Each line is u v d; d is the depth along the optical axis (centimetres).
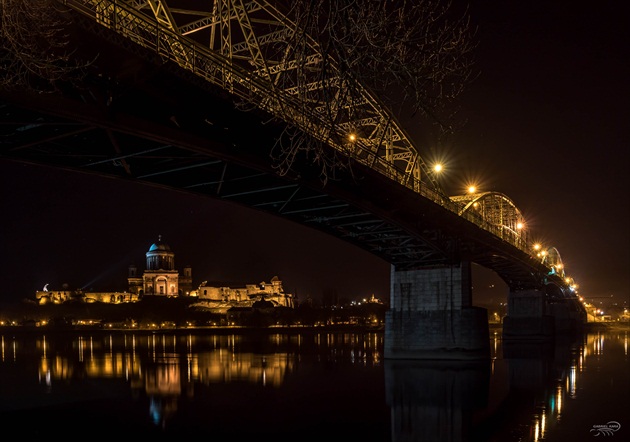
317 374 6562
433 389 5378
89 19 2541
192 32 3922
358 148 4656
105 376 6562
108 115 2872
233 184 4538
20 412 4331
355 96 1276
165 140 3212
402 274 7612
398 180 5953
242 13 3700
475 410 4412
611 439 3456
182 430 3738
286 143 3869
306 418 4125
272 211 5419
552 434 3591
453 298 7294
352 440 3525
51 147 3359
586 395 4997
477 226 7588
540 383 5722
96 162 3525
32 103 2556
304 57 1246
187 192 4416
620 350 10000
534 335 12938
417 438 3553
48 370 7281
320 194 4847
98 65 2683
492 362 7712
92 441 3456
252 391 5331
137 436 3581
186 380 6156
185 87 3116
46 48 2405
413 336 7438
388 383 5750
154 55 2883
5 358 9256
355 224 6041
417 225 6519
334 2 1155
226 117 3472
